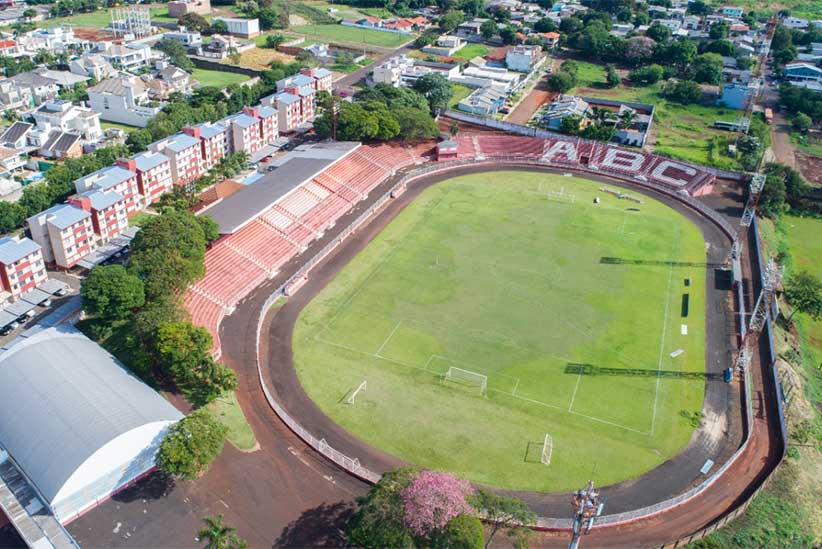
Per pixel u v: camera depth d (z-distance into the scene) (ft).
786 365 458.09
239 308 482.28
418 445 369.71
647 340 469.57
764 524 331.36
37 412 335.26
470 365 435.12
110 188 553.64
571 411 400.67
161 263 447.01
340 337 457.27
